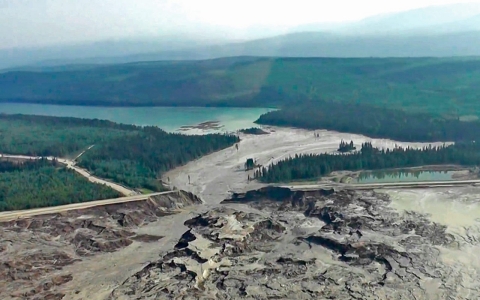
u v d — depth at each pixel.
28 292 149.12
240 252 172.50
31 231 189.38
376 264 160.12
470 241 173.12
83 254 176.50
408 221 190.25
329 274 155.25
